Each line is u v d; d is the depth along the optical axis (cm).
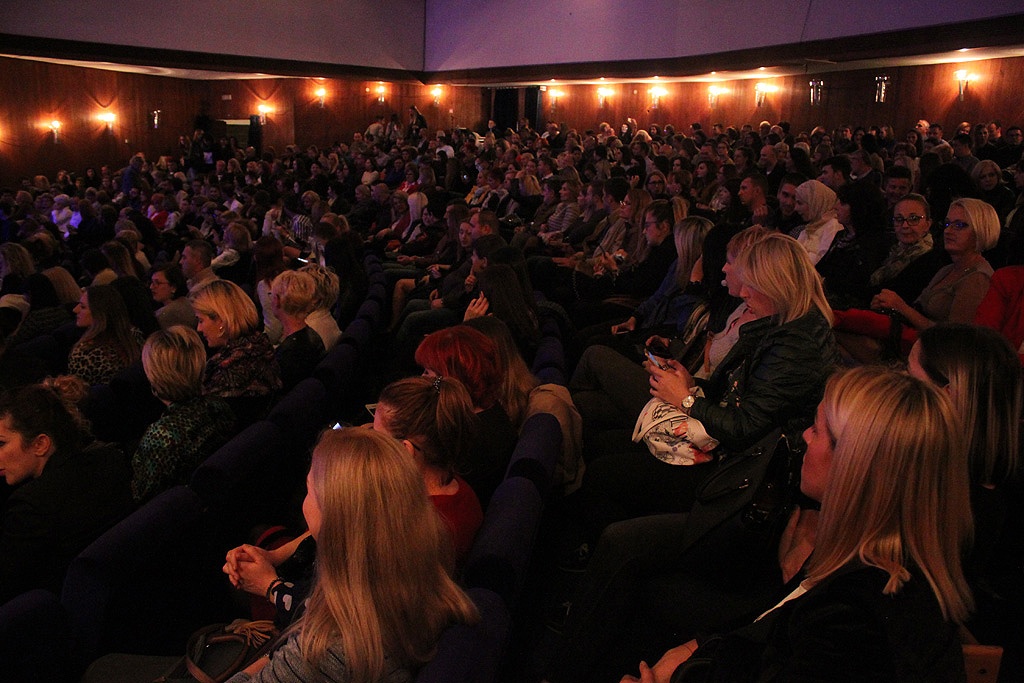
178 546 239
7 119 1752
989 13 909
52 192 1569
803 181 477
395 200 961
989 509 167
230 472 253
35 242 811
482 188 1000
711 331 313
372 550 132
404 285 672
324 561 134
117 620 216
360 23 1844
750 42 1272
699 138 1280
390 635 134
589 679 228
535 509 213
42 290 555
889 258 371
